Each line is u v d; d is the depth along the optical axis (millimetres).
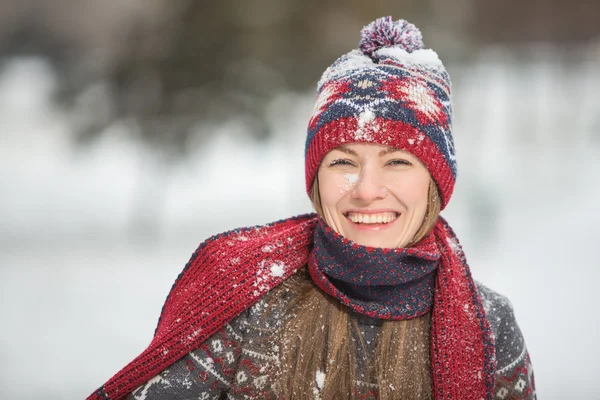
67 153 22984
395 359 2049
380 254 1984
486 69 34781
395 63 2090
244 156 23594
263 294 2104
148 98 14398
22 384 5766
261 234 2299
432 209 2098
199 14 14242
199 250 2205
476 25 23062
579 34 36688
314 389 2031
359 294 2078
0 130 26266
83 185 19844
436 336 2059
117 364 6395
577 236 13305
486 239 13086
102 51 15555
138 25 14719
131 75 14328
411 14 15523
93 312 8391
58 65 15555
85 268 11141
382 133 1979
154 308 8641
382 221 2057
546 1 35438
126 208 16922
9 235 14055
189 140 14570
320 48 14586
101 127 14602
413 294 2096
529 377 2215
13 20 35031
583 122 31188
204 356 2074
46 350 6801
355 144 2014
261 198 18281
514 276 10094
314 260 2113
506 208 16656
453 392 2018
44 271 10898
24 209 16922
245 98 14430
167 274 10789
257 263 2123
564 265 10805
